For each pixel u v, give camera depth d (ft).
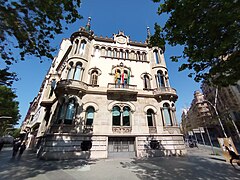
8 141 164.55
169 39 24.03
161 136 56.59
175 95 64.18
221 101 128.36
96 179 24.36
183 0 19.03
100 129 52.80
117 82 65.16
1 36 24.32
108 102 58.23
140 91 64.44
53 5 23.52
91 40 72.23
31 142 101.30
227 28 17.98
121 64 68.90
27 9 22.79
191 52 22.70
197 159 45.27
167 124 60.34
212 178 23.94
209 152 66.44
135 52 75.31
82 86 56.85
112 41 75.46
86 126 52.65
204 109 182.19
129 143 54.19
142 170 30.81
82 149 48.21
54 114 59.16
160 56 75.51
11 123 139.23
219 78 22.70
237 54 19.42
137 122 57.21
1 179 23.95
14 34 24.80
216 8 17.52
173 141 56.95
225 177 24.40
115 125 55.93
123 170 30.91
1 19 22.13
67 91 53.88
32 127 100.32
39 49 28.45
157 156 52.47
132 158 48.70
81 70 61.52
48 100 70.23
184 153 56.08
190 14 19.30
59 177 25.35
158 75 70.74
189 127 248.32
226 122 121.49
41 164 37.45
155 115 60.54
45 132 59.31
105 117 55.31
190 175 26.14
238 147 82.99
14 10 22.06
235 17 16.30
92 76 63.82
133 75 67.97
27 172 28.86
